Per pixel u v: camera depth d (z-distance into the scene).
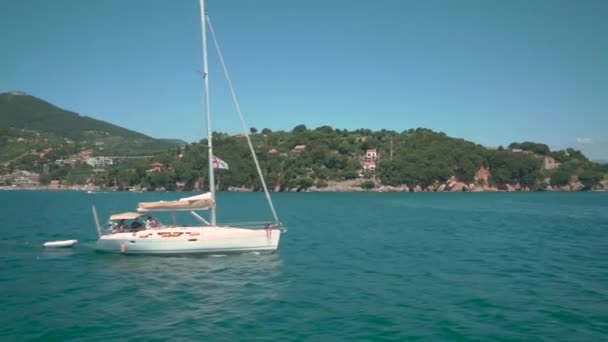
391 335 13.43
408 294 17.84
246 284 19.33
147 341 13.02
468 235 38.06
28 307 16.27
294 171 174.38
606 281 20.17
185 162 160.75
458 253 28.00
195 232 24.80
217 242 24.73
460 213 66.56
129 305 16.44
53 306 16.36
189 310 15.83
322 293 17.98
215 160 25.55
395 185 171.62
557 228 44.84
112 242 25.73
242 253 25.33
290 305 16.36
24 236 35.47
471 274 21.58
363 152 196.38
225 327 14.13
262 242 25.44
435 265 23.86
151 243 24.83
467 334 13.48
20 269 22.58
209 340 13.09
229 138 181.25
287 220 53.16
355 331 13.76
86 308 16.11
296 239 34.59
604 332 13.66
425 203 96.44
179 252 24.72
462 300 16.98
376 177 176.38
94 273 21.48
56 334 13.60
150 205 25.36
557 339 13.10
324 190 171.50
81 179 192.62
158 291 18.23
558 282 19.95
